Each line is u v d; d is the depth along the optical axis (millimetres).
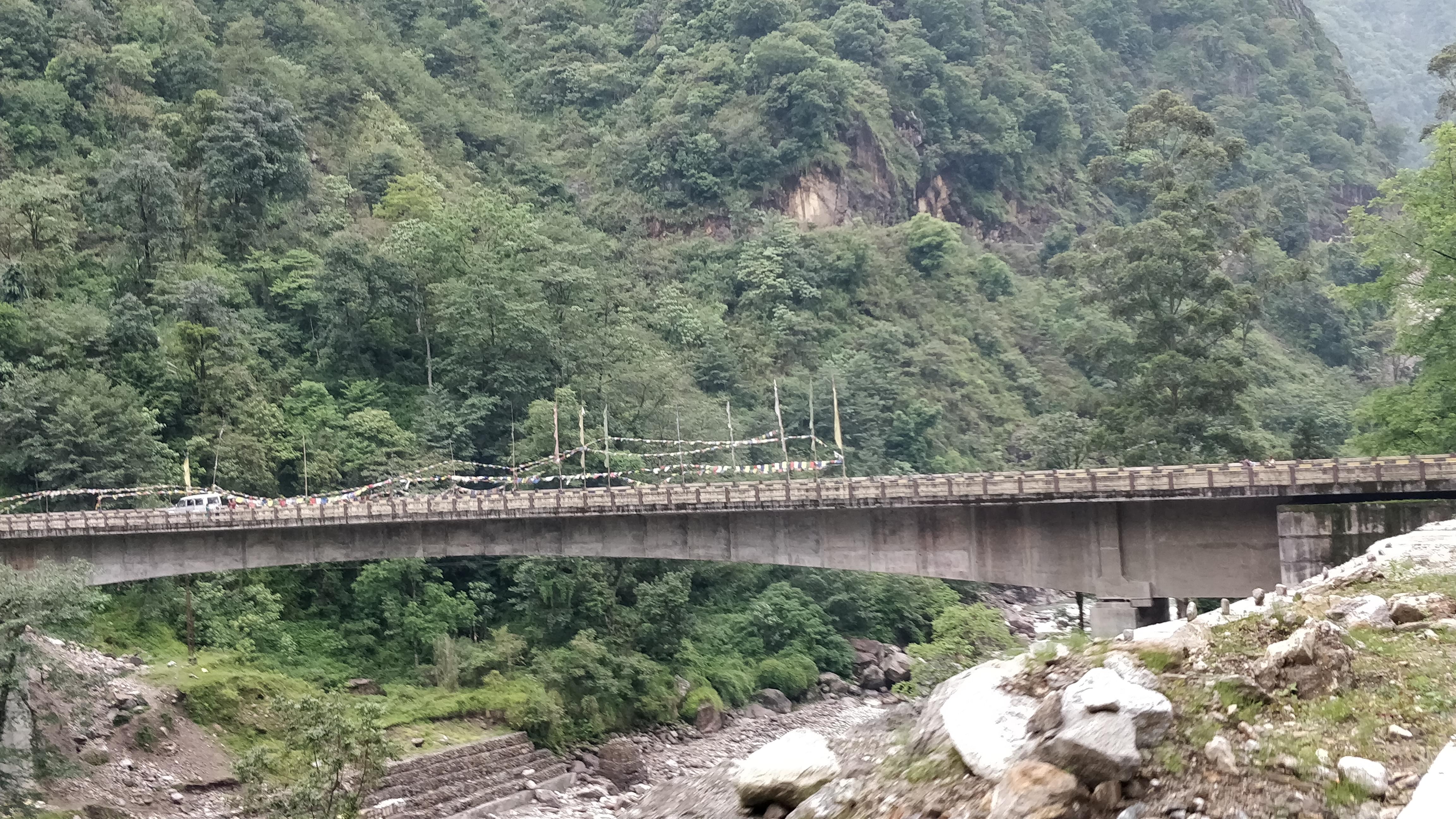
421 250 105875
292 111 120500
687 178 159250
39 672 55719
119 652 68375
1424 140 65812
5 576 49062
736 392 125062
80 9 126188
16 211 98000
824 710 85125
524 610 83438
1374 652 16438
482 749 66750
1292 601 20438
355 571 83500
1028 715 14734
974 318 158500
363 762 46688
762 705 84562
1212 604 62500
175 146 114938
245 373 91500
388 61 157250
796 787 15297
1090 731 13039
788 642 92438
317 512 61281
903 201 175125
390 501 60906
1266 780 12836
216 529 61562
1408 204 54156
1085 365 159500
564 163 165500
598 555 58469
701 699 79438
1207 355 74188
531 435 97312
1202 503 46750
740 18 175875
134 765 57406
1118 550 47781
